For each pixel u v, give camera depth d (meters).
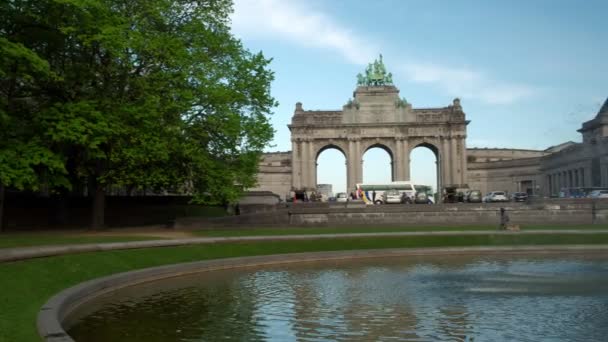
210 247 40.25
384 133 131.00
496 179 152.50
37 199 63.00
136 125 47.19
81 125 42.28
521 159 144.62
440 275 31.33
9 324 16.98
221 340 17.33
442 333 17.84
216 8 57.44
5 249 29.66
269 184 150.75
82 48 47.56
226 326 19.22
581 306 21.98
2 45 36.78
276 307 22.47
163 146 47.25
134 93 49.91
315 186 131.50
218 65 56.16
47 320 17.53
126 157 47.00
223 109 53.69
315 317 20.45
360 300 23.72
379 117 131.50
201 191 56.56
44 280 24.80
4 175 38.94
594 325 18.78
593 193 85.94
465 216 68.50
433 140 130.88
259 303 23.39
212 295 25.52
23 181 40.84
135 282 29.12
